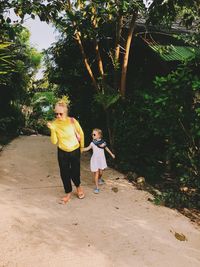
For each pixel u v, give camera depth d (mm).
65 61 11305
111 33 9930
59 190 6445
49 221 5020
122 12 7539
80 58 10969
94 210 5617
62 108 5703
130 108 8477
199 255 4652
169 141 7285
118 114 8758
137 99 8359
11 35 8219
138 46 9898
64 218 5188
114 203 6059
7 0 7445
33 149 10555
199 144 7074
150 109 6961
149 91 8211
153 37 9555
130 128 8422
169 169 8477
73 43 10820
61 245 4375
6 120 14906
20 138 14398
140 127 8250
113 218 5391
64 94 11914
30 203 5613
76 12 7598
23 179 7008
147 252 4473
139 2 7613
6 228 4594
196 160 6902
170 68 8641
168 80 6566
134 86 9750
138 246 4602
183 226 5508
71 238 4594
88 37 8977
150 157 8547
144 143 8562
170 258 4406
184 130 6824
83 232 4805
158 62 9039
